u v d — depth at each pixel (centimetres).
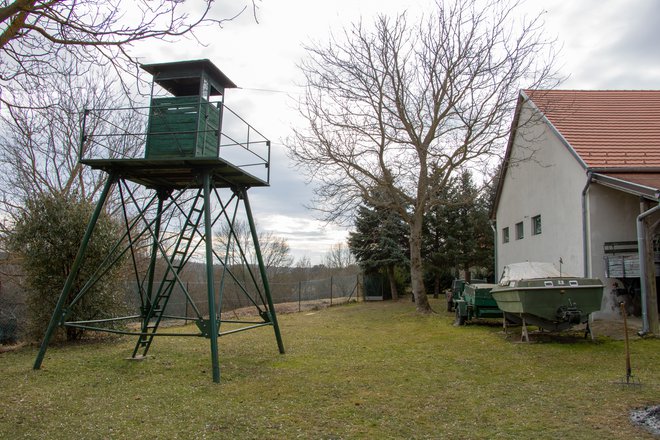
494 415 568
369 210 2762
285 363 895
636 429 504
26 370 839
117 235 1301
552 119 1628
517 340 1170
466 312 1530
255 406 609
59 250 1184
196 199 907
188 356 966
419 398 647
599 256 1322
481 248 3194
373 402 627
